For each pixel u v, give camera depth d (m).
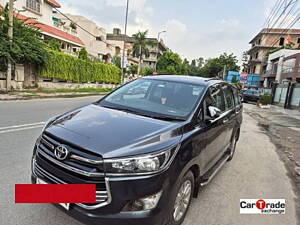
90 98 15.28
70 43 28.64
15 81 13.73
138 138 2.24
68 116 2.83
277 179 4.41
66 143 2.17
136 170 2.01
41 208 2.69
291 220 3.08
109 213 1.98
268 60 39.03
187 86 3.54
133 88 3.77
